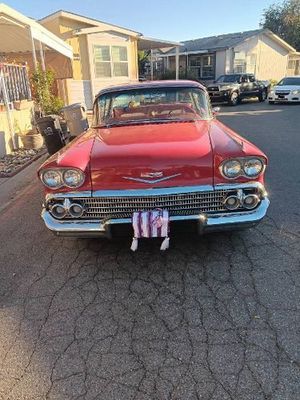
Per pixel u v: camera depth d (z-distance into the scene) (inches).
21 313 106.5
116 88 178.9
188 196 116.7
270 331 93.5
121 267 127.6
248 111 601.9
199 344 90.7
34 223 170.4
